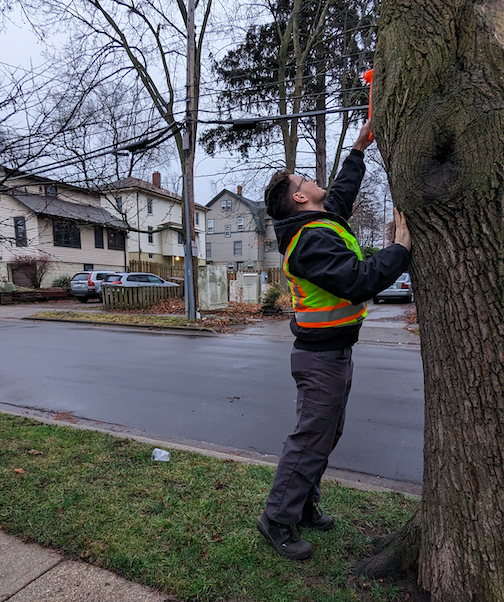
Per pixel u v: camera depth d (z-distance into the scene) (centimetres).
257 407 450
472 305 135
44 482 266
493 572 138
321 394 183
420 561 164
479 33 129
